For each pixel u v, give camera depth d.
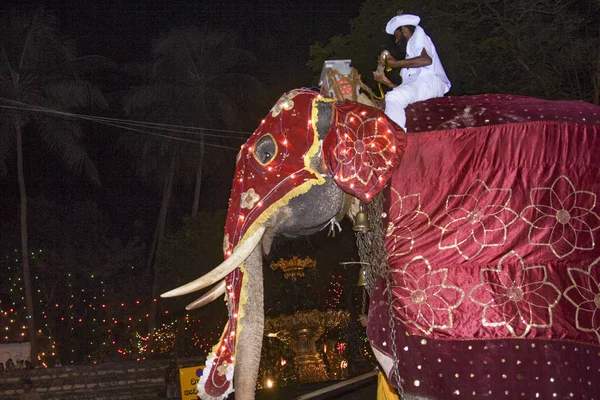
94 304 29.48
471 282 5.17
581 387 5.04
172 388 18.97
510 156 5.34
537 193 5.29
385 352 5.20
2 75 28.31
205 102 30.98
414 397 5.05
